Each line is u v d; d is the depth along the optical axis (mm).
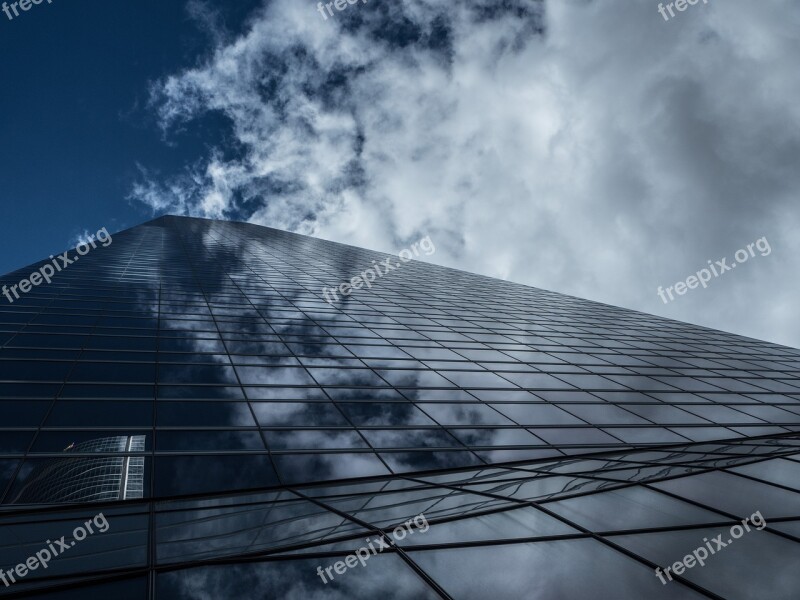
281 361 21422
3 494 10625
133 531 9367
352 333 27688
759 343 42938
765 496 10594
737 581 7367
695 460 14570
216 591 7020
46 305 24531
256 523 9852
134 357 19250
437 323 33438
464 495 11891
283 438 15094
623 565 7871
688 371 30219
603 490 11500
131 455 12883
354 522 9820
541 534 9000
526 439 17875
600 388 24594
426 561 7945
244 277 40375
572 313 45938
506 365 26047
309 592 7062
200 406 16172
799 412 25078
